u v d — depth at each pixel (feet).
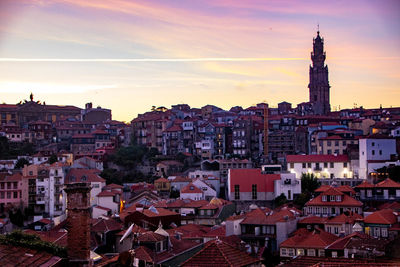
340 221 433.89
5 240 183.52
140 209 535.60
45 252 179.63
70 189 172.76
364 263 194.18
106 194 640.99
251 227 451.12
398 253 221.25
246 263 191.93
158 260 334.24
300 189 638.53
